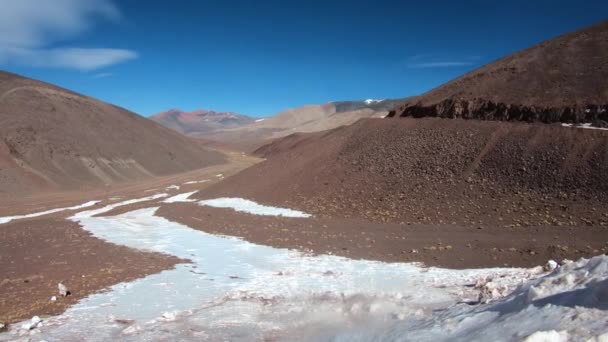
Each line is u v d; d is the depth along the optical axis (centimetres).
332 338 894
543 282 781
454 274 1450
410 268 1577
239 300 1263
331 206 2875
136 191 5241
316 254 1873
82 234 2470
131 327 1034
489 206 2338
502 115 3108
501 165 2623
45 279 1505
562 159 2430
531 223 2059
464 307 916
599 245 1603
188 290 1374
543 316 654
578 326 578
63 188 5622
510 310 761
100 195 4944
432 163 2953
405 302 1143
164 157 8631
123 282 1466
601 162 2283
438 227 2206
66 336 993
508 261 1553
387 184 2936
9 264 1744
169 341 958
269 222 2659
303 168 3703
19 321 1105
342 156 3594
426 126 3428
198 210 3300
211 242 2212
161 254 1922
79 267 1672
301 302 1215
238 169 8250
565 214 2061
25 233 2502
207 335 989
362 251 1873
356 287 1350
